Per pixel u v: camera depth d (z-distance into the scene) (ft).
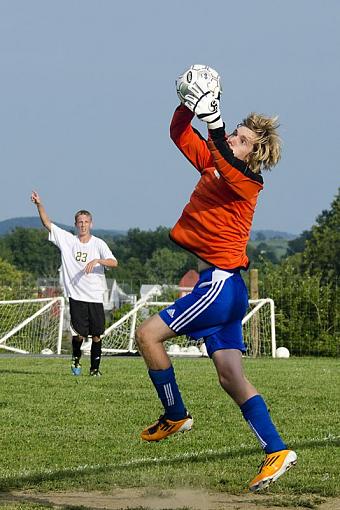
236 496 22.30
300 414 36.45
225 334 21.44
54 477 24.22
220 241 21.36
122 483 23.63
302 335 88.38
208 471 25.00
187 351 83.05
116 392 42.96
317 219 220.43
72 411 36.45
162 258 354.13
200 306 21.24
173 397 21.86
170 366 21.83
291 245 404.57
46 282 100.17
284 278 91.15
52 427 32.58
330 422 34.40
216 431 32.12
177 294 93.09
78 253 51.72
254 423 20.95
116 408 37.40
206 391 43.91
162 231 379.96
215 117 21.03
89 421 33.99
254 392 21.24
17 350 84.94
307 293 88.58
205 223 21.38
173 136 22.16
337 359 77.87
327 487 22.86
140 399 40.29
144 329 21.54
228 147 21.18
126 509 20.72
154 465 26.02
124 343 85.20
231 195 21.33
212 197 21.48
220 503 21.47
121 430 32.12
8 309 88.07
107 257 51.72
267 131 21.77
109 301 109.70
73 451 28.22
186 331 21.54
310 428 32.89
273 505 21.26
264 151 21.68
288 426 33.32
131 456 27.58
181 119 22.04
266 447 20.83
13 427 32.55
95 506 21.03
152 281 142.92
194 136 22.15
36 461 26.66
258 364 67.41
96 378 50.19
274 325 85.76
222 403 39.29
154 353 21.56
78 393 42.39
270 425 20.95
